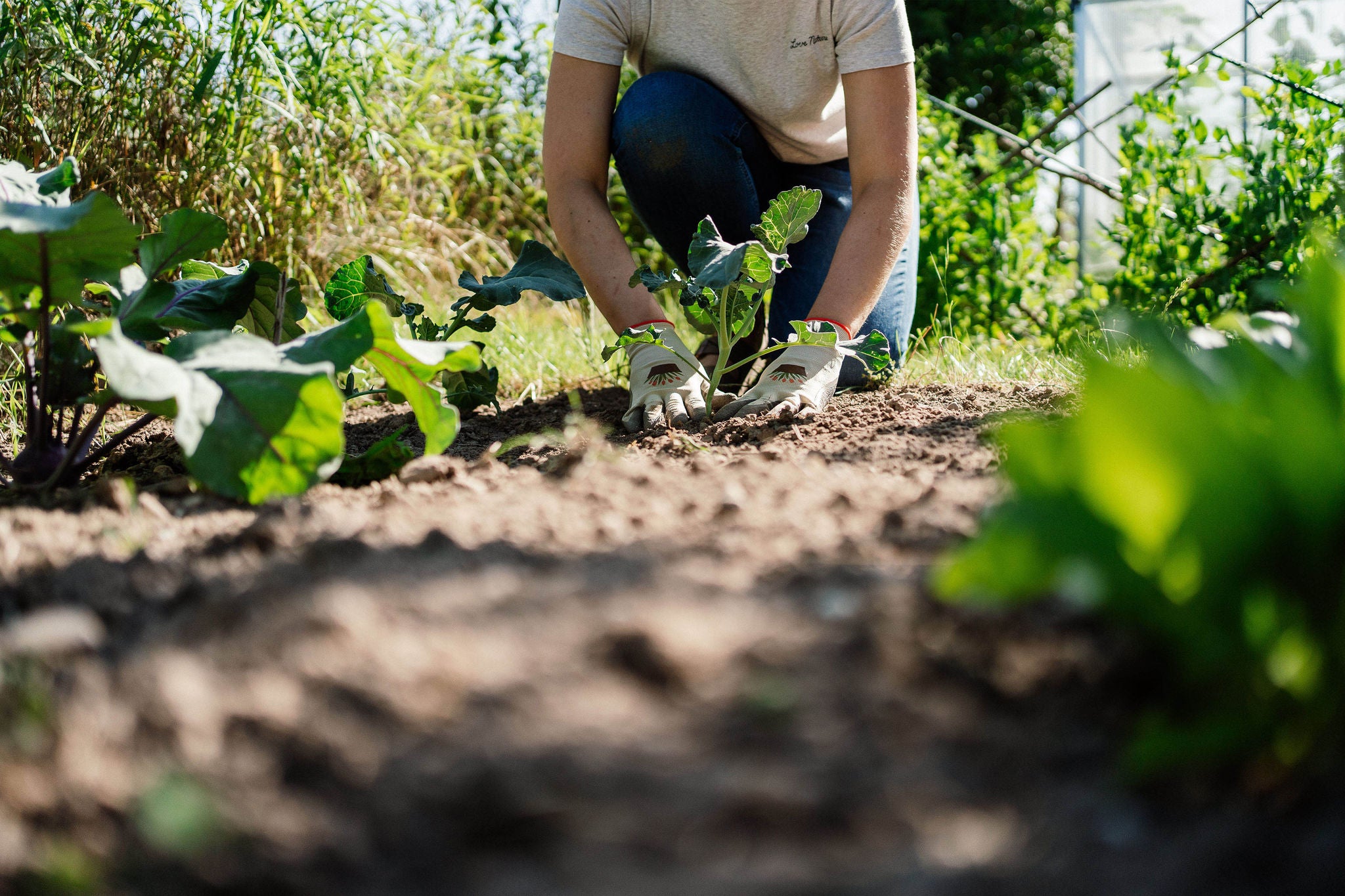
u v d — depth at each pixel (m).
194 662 0.85
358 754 0.73
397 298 2.39
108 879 0.66
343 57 3.70
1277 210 3.36
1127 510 0.73
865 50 2.28
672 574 0.97
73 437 1.77
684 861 0.64
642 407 2.18
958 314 3.87
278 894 0.64
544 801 0.68
